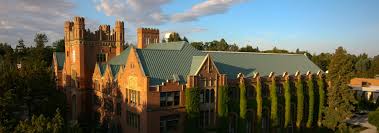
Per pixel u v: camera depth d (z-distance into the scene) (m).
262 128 62.25
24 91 53.38
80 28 69.31
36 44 199.75
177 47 59.47
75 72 72.38
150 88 48.09
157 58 52.78
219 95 54.16
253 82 59.75
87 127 69.69
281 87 65.31
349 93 67.69
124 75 55.59
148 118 48.06
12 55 152.50
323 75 72.56
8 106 44.19
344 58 67.94
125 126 55.94
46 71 61.78
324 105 72.31
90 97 72.06
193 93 50.78
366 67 185.00
